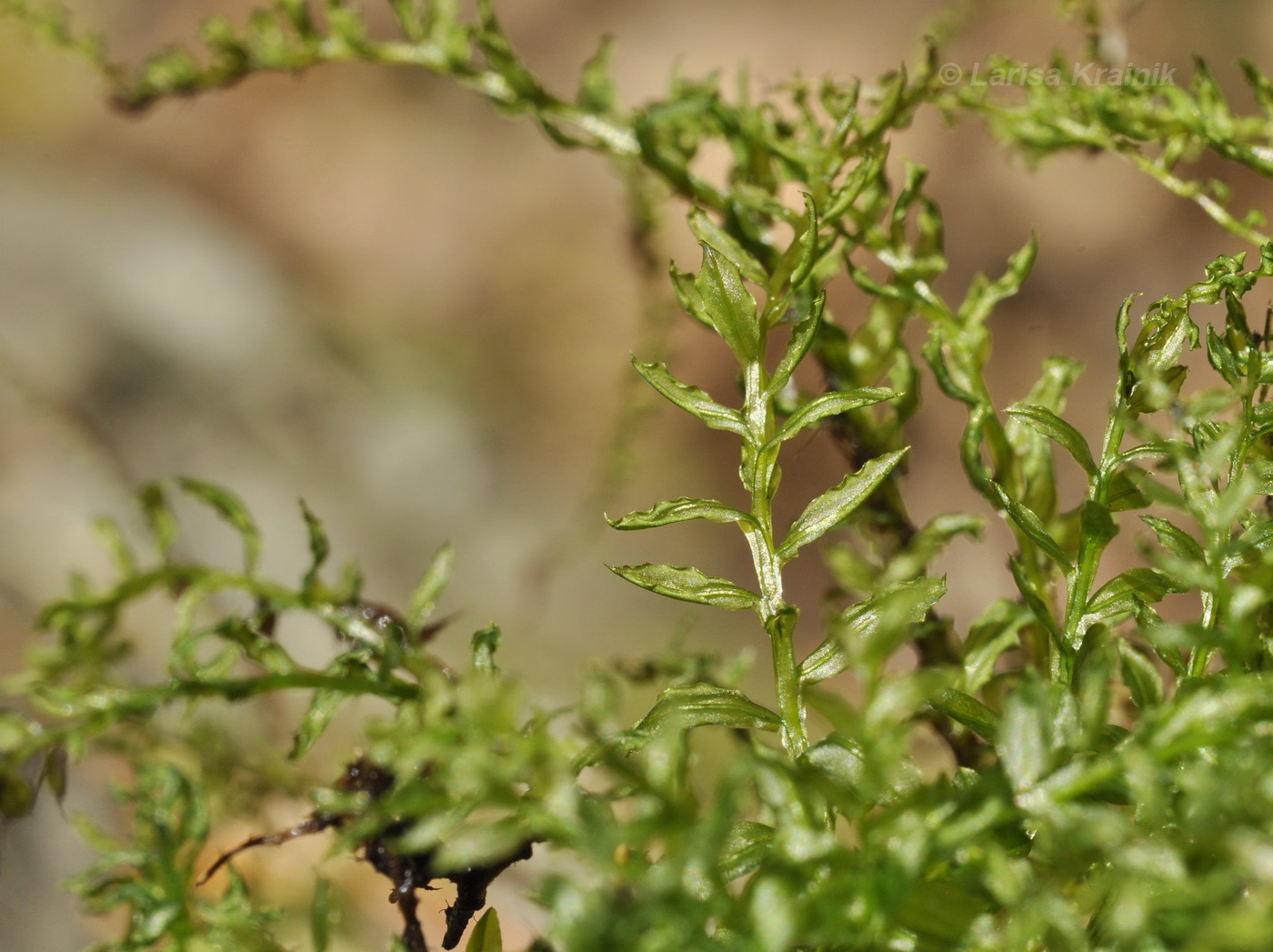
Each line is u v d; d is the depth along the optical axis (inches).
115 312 21.4
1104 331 20.1
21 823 9.8
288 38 8.3
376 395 22.0
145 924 6.9
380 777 7.3
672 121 8.2
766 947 6.6
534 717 6.9
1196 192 7.9
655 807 6.6
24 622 14.2
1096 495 7.2
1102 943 6.8
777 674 7.1
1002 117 8.1
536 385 22.8
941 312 7.8
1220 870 6.6
